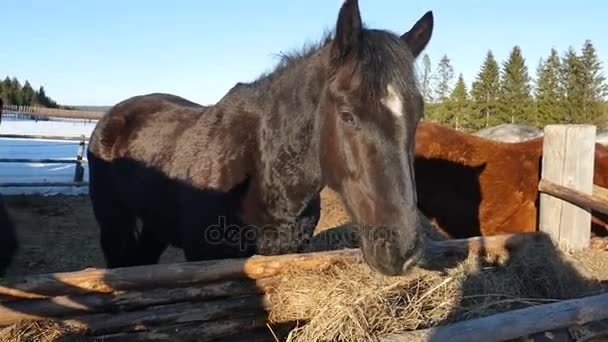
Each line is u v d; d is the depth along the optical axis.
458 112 42.69
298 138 2.53
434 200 4.99
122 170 3.57
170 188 3.01
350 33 2.14
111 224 3.91
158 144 3.30
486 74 43.41
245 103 2.83
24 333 2.00
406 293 2.63
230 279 2.37
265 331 2.49
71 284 2.06
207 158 2.81
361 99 2.05
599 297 2.53
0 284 1.97
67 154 14.27
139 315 2.20
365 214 2.10
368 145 2.05
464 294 2.79
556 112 40.75
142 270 2.18
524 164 4.70
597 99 40.78
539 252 3.25
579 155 3.50
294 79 2.59
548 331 2.43
